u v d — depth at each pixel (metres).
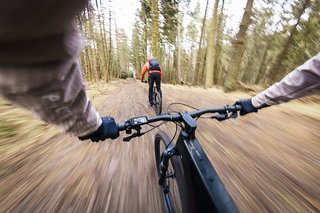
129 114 6.02
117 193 2.30
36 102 0.56
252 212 2.09
